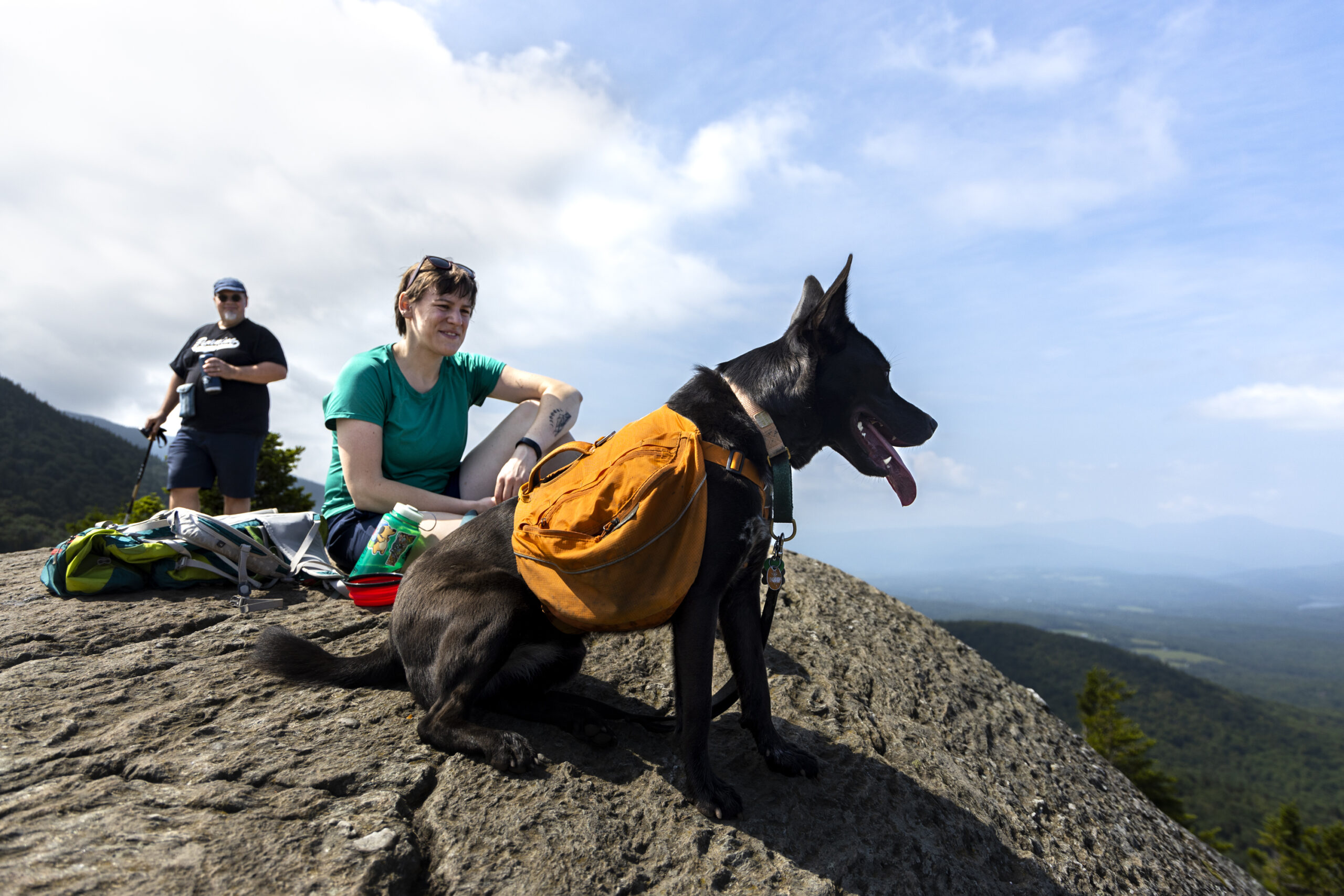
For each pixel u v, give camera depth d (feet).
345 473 12.02
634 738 9.20
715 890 7.04
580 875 6.72
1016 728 14.39
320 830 6.53
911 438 9.61
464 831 6.95
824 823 8.37
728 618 9.01
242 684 9.33
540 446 12.43
